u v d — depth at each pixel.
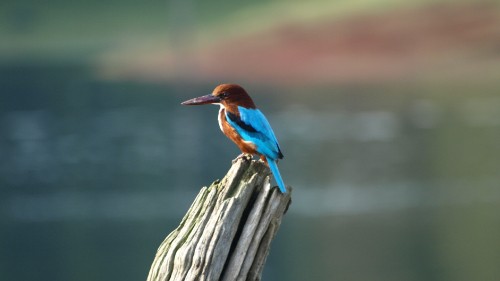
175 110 48.12
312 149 37.66
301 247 25.98
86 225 28.41
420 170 33.91
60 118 45.53
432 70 58.25
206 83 59.69
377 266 23.88
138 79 58.66
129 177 34.00
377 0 68.81
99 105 49.81
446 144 37.94
